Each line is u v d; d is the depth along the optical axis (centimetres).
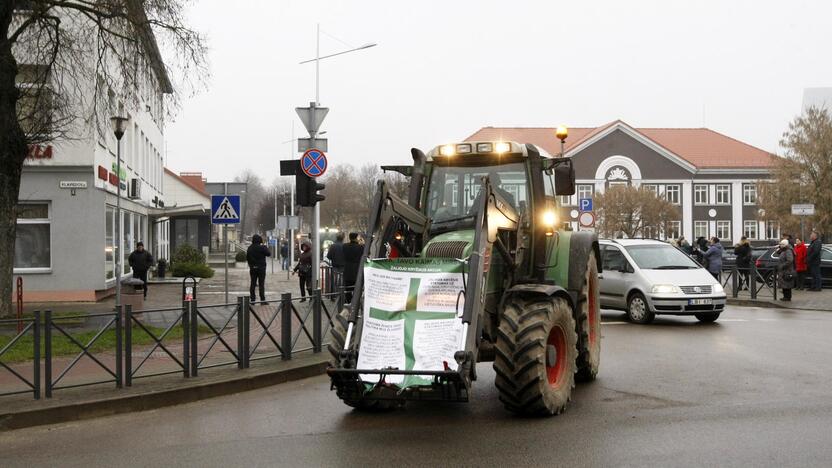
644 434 728
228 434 761
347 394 770
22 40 1695
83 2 1683
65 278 2277
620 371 1084
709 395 907
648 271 1731
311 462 652
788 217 5569
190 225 5378
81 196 2281
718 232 7212
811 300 2234
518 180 939
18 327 884
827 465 620
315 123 1955
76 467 655
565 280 977
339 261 2144
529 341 777
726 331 1550
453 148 941
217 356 1129
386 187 825
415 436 736
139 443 734
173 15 1714
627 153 7150
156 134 4159
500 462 643
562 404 822
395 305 766
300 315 1195
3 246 1638
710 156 7425
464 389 728
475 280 744
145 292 2483
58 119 1716
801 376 1024
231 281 3612
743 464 625
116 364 931
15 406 827
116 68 1817
